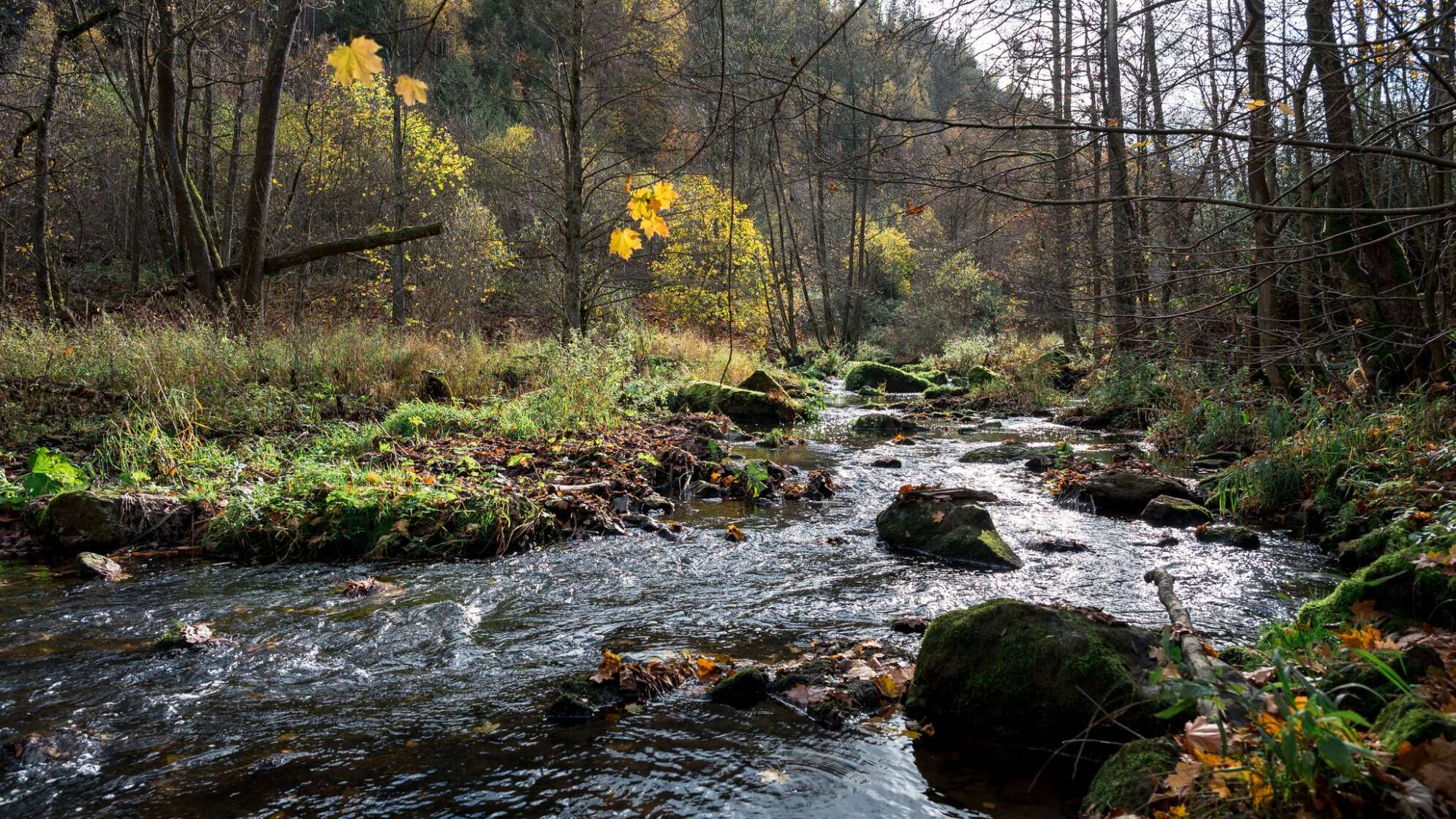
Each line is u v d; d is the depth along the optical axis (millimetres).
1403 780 1817
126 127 22422
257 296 13062
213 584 5059
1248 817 1893
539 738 3098
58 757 2971
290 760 2947
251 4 16641
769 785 2756
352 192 20641
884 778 2797
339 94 19078
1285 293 8781
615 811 2609
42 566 5430
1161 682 2180
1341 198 7801
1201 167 5090
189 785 2789
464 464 7434
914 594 4777
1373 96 5477
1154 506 6617
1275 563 5344
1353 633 2980
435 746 3047
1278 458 6828
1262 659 3084
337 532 5785
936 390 17312
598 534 6293
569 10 14781
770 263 27109
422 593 4867
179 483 6730
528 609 4586
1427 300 6887
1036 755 2955
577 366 11086
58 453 6898
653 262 23359
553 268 17781
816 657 3775
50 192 20828
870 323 32531
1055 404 14766
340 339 12289
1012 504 7219
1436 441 6273
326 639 4129
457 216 18734
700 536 6199
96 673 3723
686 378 15172
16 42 17766
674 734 3119
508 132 31125
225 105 24391
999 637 3189
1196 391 10188
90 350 10523
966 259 26109
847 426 12805
